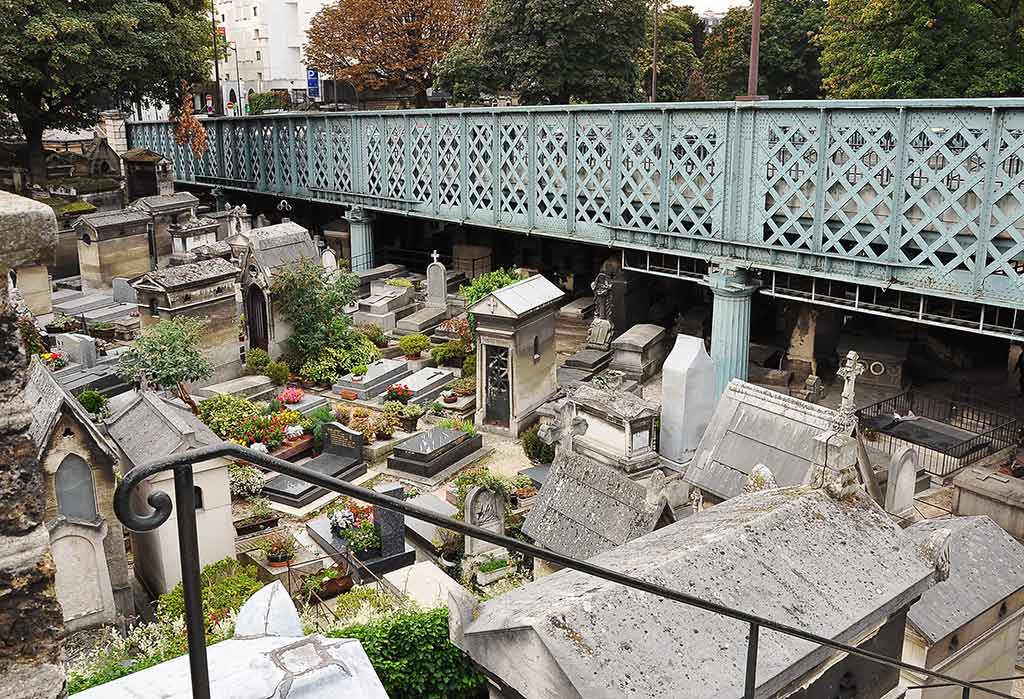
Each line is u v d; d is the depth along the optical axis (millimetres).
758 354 42375
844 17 51438
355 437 31000
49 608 4070
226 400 32250
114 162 65875
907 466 25312
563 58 55156
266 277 39031
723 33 80938
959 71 45375
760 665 8555
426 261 59438
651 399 38500
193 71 55656
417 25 72438
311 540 26469
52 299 46188
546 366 36375
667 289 49594
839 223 32750
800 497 11070
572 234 41781
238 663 6184
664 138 36312
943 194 28500
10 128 53594
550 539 22578
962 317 31750
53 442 20359
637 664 8219
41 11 47125
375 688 6137
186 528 3822
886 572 10211
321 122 55594
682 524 11047
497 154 44656
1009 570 18875
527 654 8352
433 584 21766
